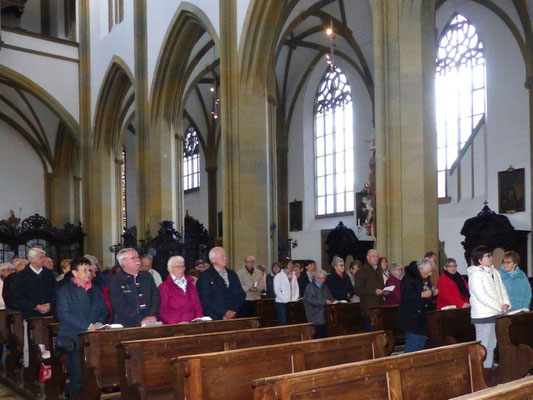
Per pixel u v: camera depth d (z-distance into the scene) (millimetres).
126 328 7848
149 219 23828
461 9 23219
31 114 34188
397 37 13141
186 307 9211
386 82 13258
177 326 8250
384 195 13117
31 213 35188
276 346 6109
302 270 16344
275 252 19531
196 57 25328
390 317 11180
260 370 5984
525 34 20609
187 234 23828
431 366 5520
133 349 6785
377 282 11781
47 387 9164
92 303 7996
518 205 20922
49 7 33156
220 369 5746
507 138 21453
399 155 12969
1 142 34750
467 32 24062
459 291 10477
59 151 35469
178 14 21984
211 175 36719
